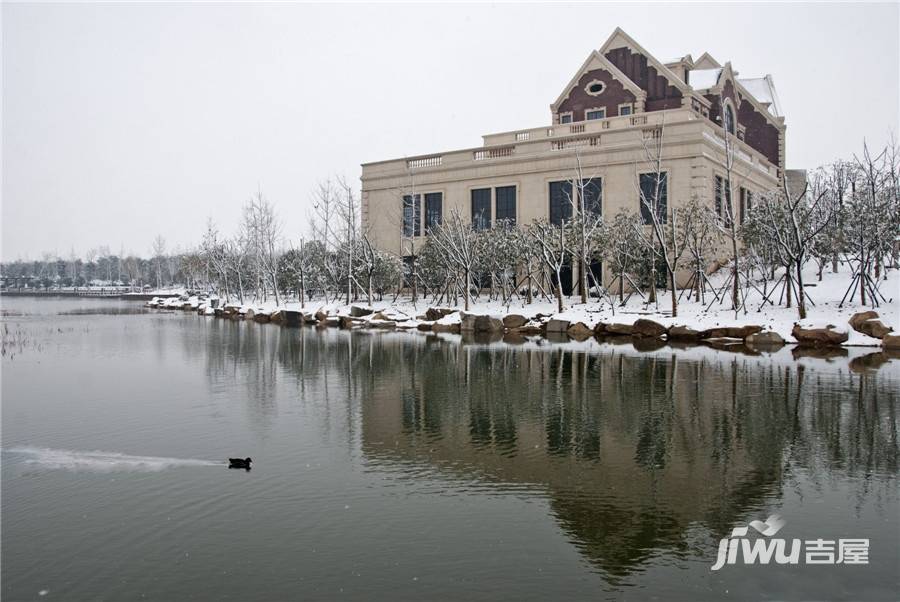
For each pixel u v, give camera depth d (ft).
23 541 29.68
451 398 59.31
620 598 24.44
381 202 183.01
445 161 171.73
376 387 65.10
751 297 115.24
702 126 135.44
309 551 28.40
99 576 26.48
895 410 52.31
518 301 140.26
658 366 76.13
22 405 57.57
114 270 545.85
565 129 158.61
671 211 124.88
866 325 92.02
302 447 43.86
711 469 38.60
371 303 156.56
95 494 35.24
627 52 168.45
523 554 28.02
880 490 34.96
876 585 25.30
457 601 24.29
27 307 250.78
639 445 43.57
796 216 110.63
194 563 27.43
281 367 79.56
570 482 36.65
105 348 102.22
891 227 99.40
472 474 38.14
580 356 86.02
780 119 207.31
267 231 232.73
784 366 74.59
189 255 392.47
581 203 134.00
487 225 163.53
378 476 37.88
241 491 35.53
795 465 39.14
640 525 30.86
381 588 25.27
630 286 137.08
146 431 48.34
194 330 136.46
